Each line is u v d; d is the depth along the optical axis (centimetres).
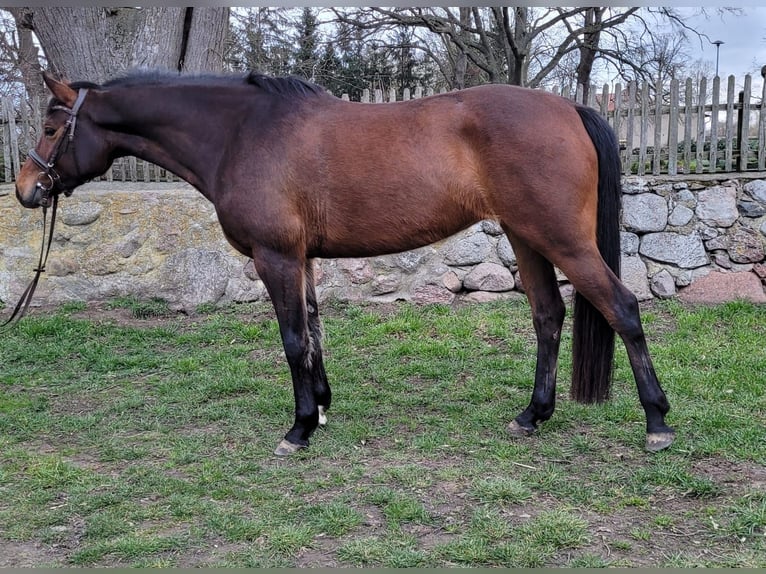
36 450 347
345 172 318
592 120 317
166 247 614
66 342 530
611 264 318
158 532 262
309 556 242
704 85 592
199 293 612
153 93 345
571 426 358
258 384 439
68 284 617
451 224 322
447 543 246
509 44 1345
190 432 368
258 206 321
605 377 326
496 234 605
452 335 529
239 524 263
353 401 405
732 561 229
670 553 236
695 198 589
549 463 313
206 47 735
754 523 251
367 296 616
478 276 608
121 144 357
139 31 706
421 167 313
